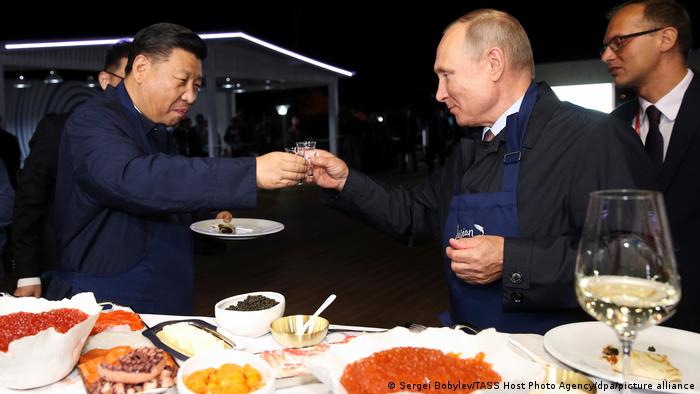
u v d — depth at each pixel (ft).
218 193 5.35
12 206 8.64
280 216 30.22
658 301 2.80
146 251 6.19
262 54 45.93
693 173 6.52
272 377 3.52
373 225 6.35
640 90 7.20
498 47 5.05
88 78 46.29
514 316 4.99
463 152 5.64
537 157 4.99
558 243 4.64
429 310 14.55
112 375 3.62
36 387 3.84
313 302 15.29
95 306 4.25
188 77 6.02
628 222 2.92
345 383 3.22
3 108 29.37
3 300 4.32
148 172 5.32
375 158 53.78
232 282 17.37
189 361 3.66
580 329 4.39
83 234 6.08
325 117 85.05
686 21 6.87
